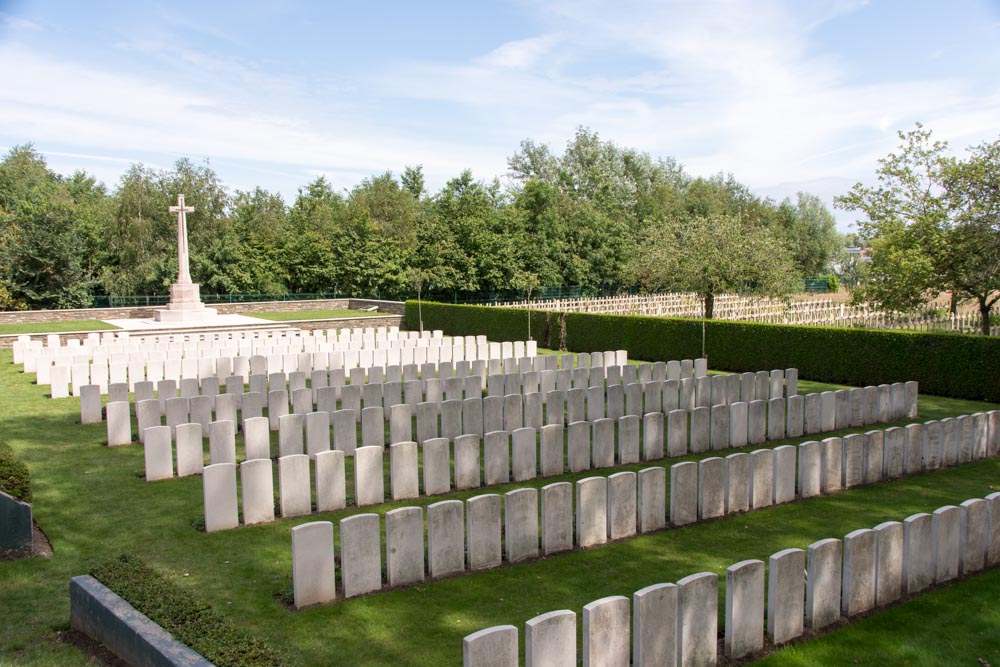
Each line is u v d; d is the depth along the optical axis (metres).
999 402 20.16
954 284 24.41
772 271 32.97
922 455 13.25
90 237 51.34
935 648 7.06
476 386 17.58
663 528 10.34
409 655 6.86
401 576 8.36
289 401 17.08
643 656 6.28
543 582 8.52
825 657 6.89
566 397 17.78
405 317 42.62
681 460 13.80
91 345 23.81
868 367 23.22
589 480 9.55
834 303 47.12
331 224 63.81
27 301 43.62
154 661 6.00
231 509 10.09
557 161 80.19
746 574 6.85
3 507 9.04
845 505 11.34
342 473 10.86
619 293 62.00
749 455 11.05
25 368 22.88
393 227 68.25
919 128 25.62
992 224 23.28
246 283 52.09
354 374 19.64
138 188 51.94
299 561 7.70
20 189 59.50
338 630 7.31
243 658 5.79
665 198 77.56
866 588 7.80
